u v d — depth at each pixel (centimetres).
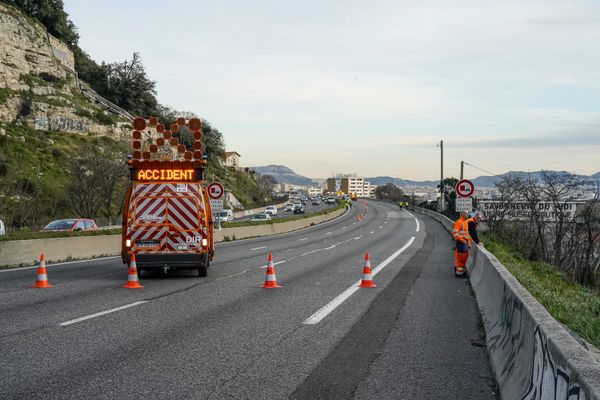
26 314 1130
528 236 4544
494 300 1009
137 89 12544
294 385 680
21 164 7150
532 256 3956
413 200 12875
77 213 6844
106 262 2316
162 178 1756
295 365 771
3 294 1402
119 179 7056
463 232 1847
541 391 465
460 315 1155
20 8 10656
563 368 402
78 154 7244
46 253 2291
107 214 7131
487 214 4681
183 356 812
